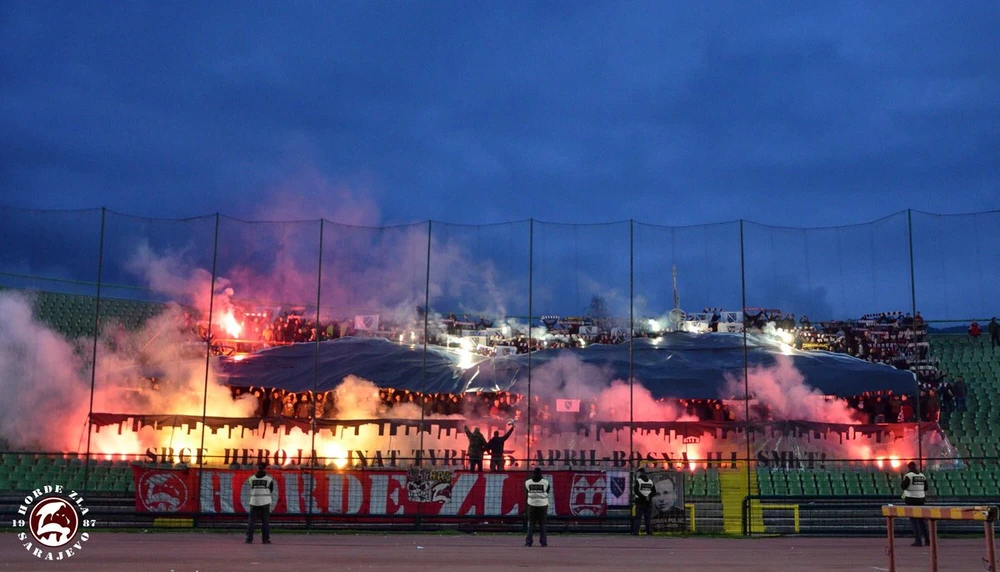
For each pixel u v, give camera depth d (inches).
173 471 976.3
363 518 987.3
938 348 1722.4
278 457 1131.3
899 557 726.5
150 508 965.2
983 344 1708.9
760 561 669.9
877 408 1307.8
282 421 1147.9
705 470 1235.9
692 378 1306.6
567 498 995.9
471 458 1099.9
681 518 1032.8
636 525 981.8
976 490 1291.8
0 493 1034.1
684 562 653.9
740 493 1034.1
